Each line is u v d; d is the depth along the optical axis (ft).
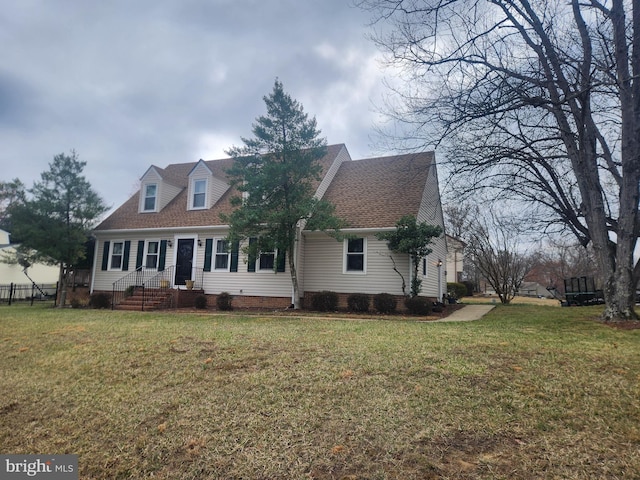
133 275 57.72
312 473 9.62
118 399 15.08
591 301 54.49
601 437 10.66
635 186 30.04
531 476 9.04
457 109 30.73
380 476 9.29
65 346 23.48
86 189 52.80
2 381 17.58
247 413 13.10
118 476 10.31
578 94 28.02
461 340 22.17
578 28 30.86
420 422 11.77
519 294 119.65
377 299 42.73
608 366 16.39
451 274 107.65
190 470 10.22
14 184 82.12
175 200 62.49
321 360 18.37
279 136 44.42
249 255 45.09
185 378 16.88
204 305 49.85
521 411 12.28
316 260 49.16
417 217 46.01
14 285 71.61
